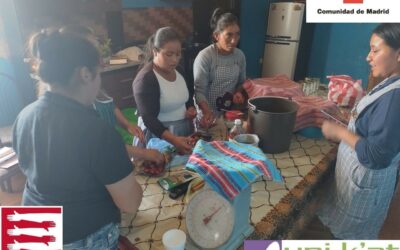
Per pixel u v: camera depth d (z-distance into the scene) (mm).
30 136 739
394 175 1229
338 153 1308
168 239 761
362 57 3887
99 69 750
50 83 718
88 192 770
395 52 982
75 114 710
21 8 2703
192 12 4617
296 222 1137
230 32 1759
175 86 1560
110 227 848
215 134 1489
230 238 842
